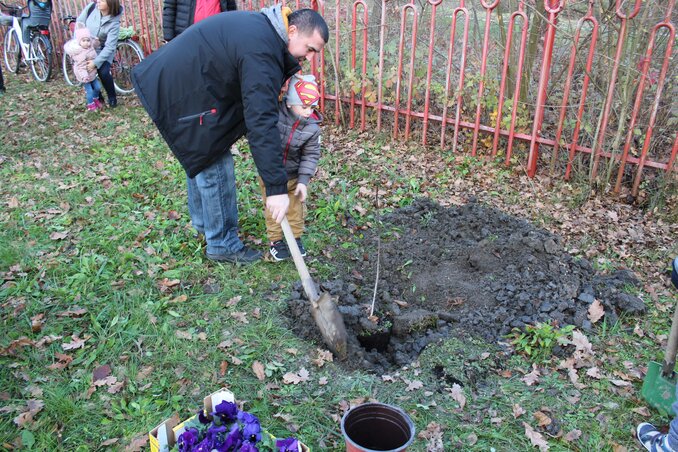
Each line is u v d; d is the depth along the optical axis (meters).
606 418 2.80
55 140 6.46
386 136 6.35
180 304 3.57
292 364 3.11
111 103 7.71
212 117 3.29
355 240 4.38
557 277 3.80
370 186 5.23
